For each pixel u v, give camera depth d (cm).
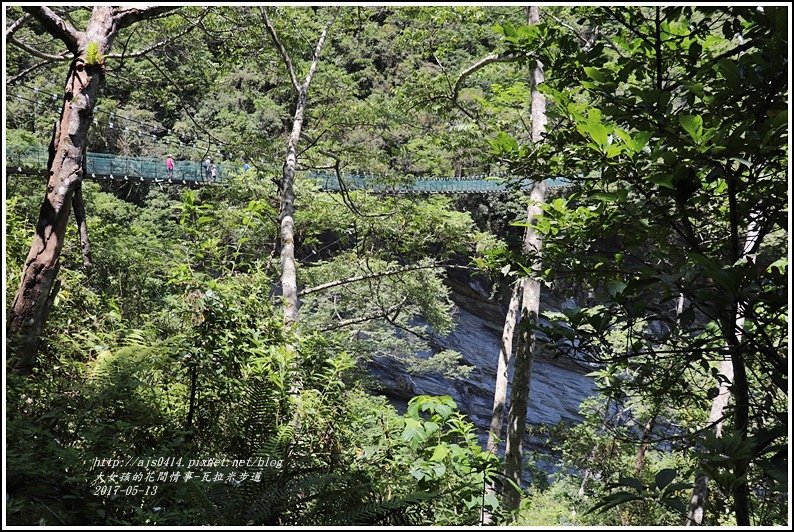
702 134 204
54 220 425
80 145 437
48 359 419
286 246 1028
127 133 1939
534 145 340
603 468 1155
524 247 339
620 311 229
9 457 274
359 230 1391
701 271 197
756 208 242
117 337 498
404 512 294
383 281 1448
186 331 455
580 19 351
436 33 1185
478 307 2284
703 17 267
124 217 1480
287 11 1115
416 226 1281
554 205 321
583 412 1302
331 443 416
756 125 217
